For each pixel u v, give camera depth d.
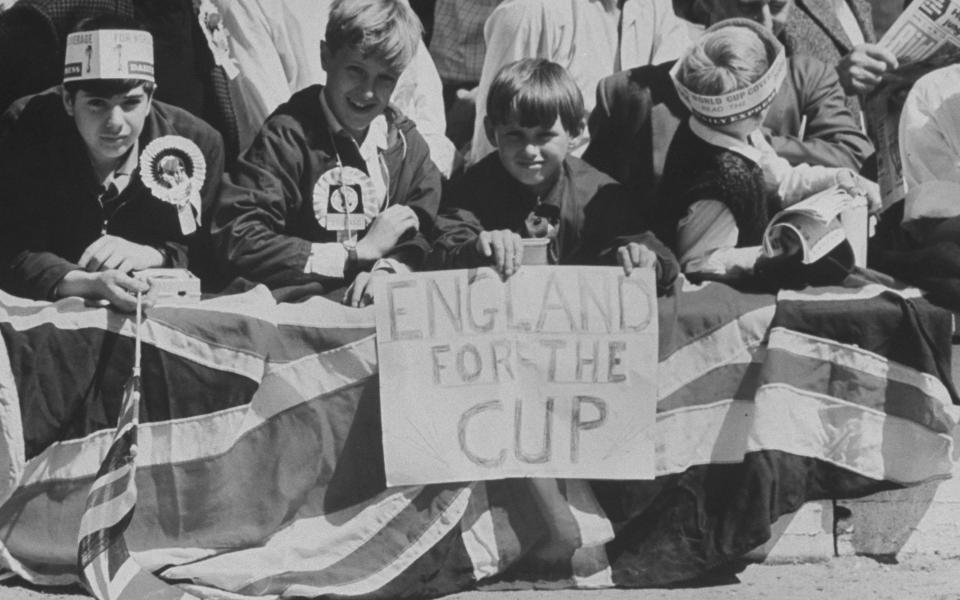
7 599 7.56
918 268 8.44
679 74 8.49
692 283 8.34
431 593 7.85
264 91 8.78
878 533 8.39
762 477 7.98
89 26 7.98
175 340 7.75
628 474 7.96
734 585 7.98
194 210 8.22
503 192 8.32
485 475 7.89
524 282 7.96
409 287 7.89
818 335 8.14
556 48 9.09
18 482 7.69
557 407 7.97
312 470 7.85
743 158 8.46
